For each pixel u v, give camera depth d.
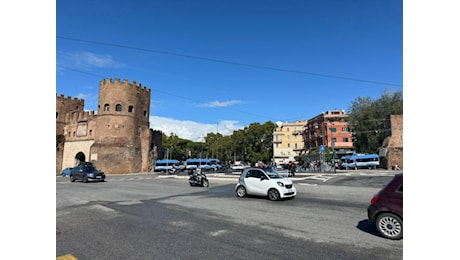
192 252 4.96
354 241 5.53
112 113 49.00
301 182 19.91
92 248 5.23
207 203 10.71
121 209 9.45
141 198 12.45
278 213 8.52
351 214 8.28
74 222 7.45
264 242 5.51
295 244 5.36
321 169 33.97
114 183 22.59
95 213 8.74
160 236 6.00
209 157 86.12
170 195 13.61
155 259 4.64
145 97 56.00
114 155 47.47
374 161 43.09
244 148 67.38
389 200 5.78
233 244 5.39
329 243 5.41
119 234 6.20
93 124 51.72
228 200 11.55
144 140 54.28
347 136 63.97
